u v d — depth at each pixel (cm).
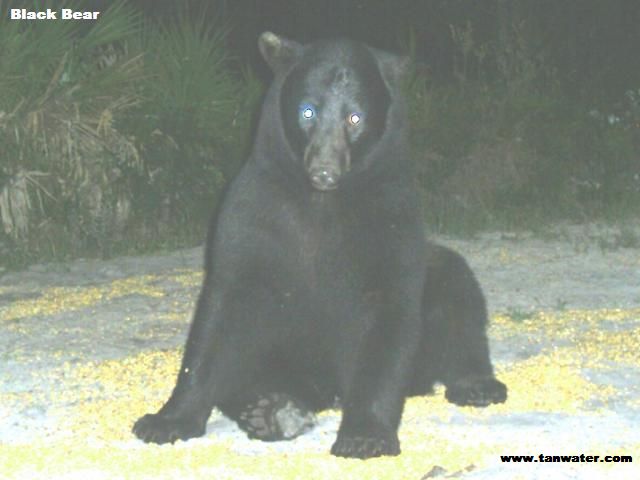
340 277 825
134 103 1873
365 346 816
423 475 767
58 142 1809
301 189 812
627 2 2764
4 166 1750
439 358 922
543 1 2736
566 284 1466
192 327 845
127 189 1828
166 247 1772
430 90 2308
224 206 832
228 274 827
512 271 1556
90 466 784
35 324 1235
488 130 2233
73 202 1766
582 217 2052
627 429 870
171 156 1861
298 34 2841
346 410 809
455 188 2167
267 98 822
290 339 852
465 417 895
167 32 2098
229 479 756
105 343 1148
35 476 770
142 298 1368
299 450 816
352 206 813
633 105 2448
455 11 2748
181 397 838
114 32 1959
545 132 2261
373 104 798
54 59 1895
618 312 1279
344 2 2853
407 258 816
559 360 1057
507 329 1191
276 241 820
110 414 901
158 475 766
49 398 951
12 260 1653
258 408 828
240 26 2775
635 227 1948
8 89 1809
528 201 2133
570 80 2570
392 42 2827
